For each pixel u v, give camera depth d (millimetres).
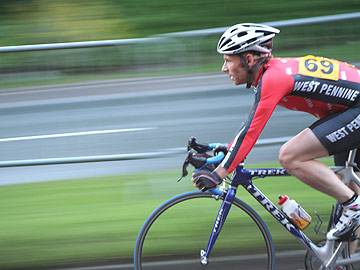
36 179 15977
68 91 16938
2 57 16562
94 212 13773
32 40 36031
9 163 14531
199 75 16984
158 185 15109
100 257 11953
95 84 16922
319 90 9805
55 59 16984
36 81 16906
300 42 18641
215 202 11133
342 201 10211
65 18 37781
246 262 11188
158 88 16719
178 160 15633
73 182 15602
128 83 16781
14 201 14586
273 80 9625
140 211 13750
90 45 16016
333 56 18359
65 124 16938
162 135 15898
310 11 37844
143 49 16781
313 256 10891
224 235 11148
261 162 15461
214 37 17078
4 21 37469
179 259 11078
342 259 10758
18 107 16797
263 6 38188
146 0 39000
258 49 9820
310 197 13781
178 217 10992
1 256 11969
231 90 16656
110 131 15625
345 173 10625
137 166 15625
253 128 9633
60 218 13500
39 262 11805
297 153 10016
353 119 9945
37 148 15242
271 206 10672
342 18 18234
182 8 38469
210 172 9844
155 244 10984
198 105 16625
